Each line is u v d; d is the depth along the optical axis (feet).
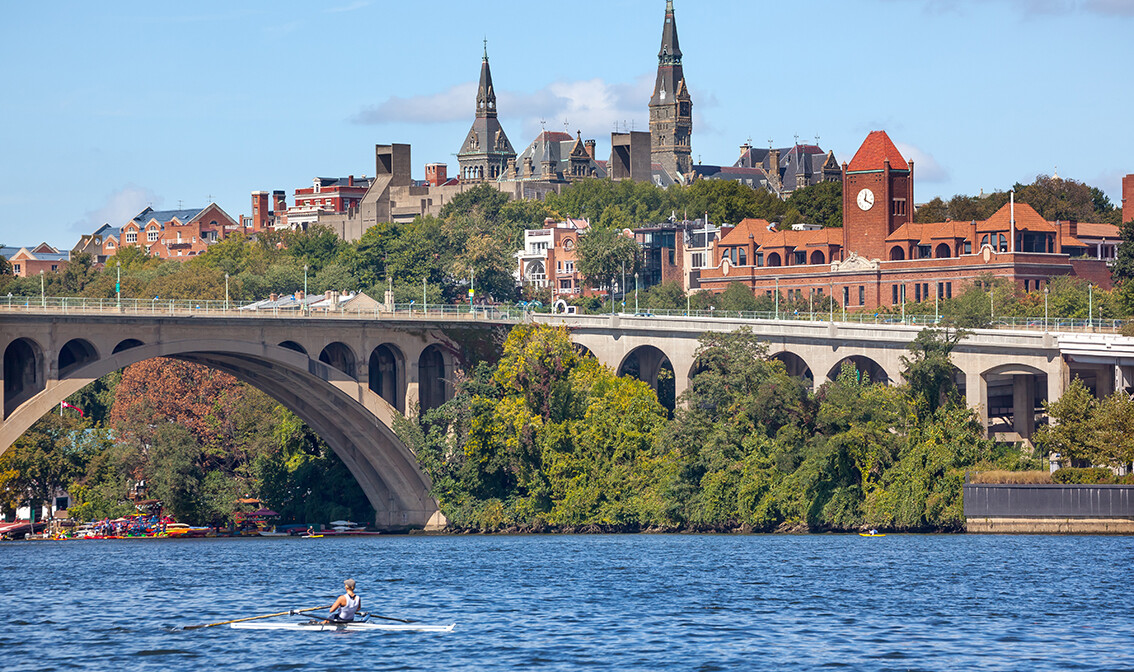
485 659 431.02
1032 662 424.05
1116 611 515.91
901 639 461.37
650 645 451.53
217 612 531.50
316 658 434.71
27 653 449.48
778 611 519.60
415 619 506.07
